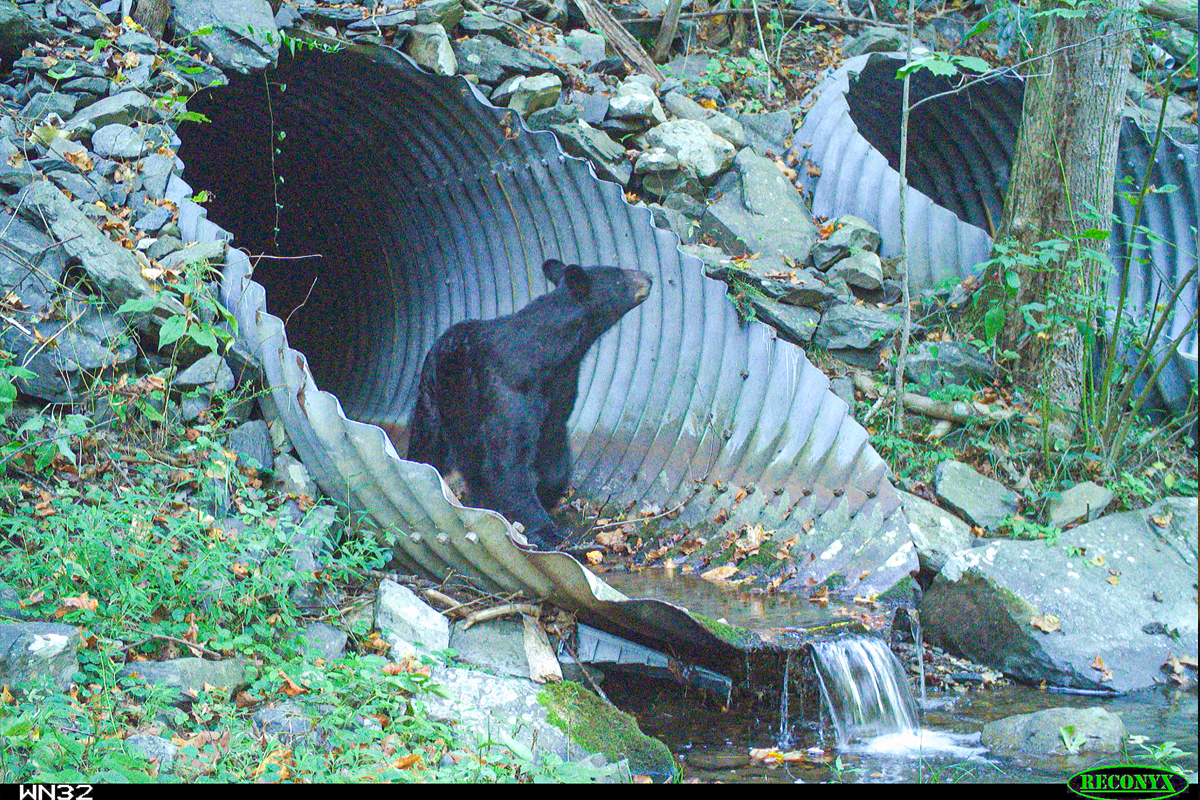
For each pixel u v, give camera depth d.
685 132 9.30
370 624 5.77
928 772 5.05
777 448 7.96
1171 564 7.22
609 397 8.57
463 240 9.84
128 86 7.64
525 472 8.52
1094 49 7.93
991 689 6.49
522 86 9.20
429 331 10.16
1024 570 6.97
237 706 4.80
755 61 10.97
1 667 4.08
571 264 9.00
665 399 8.41
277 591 5.39
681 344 8.45
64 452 5.20
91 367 6.16
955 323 8.83
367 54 8.84
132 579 5.09
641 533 8.01
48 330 6.14
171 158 7.37
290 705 4.78
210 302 6.49
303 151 10.41
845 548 7.40
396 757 4.43
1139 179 9.48
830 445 7.80
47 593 4.85
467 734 4.86
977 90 10.52
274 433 6.73
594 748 5.03
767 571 7.34
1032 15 8.03
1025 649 6.59
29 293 6.19
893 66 10.63
